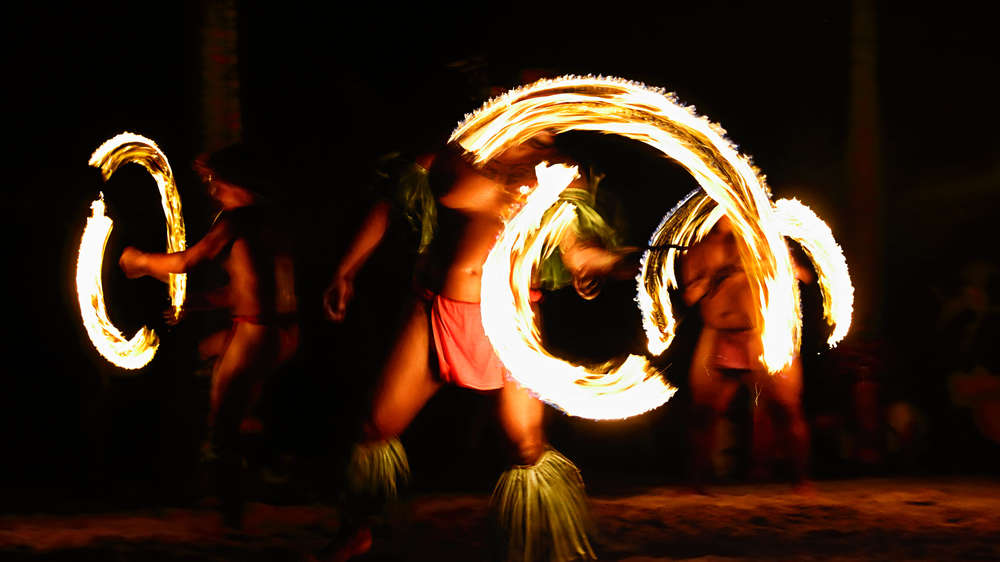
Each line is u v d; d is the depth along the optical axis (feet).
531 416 16.20
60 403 40.63
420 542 21.53
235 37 31.27
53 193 43.04
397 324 16.75
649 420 40.86
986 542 21.70
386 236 18.79
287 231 23.30
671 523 24.09
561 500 15.89
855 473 36.27
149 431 37.68
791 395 28.81
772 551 20.79
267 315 22.70
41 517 25.91
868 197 39.91
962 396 39.19
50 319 41.16
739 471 35.32
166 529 23.65
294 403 41.19
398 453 16.87
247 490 23.29
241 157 22.85
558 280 16.71
